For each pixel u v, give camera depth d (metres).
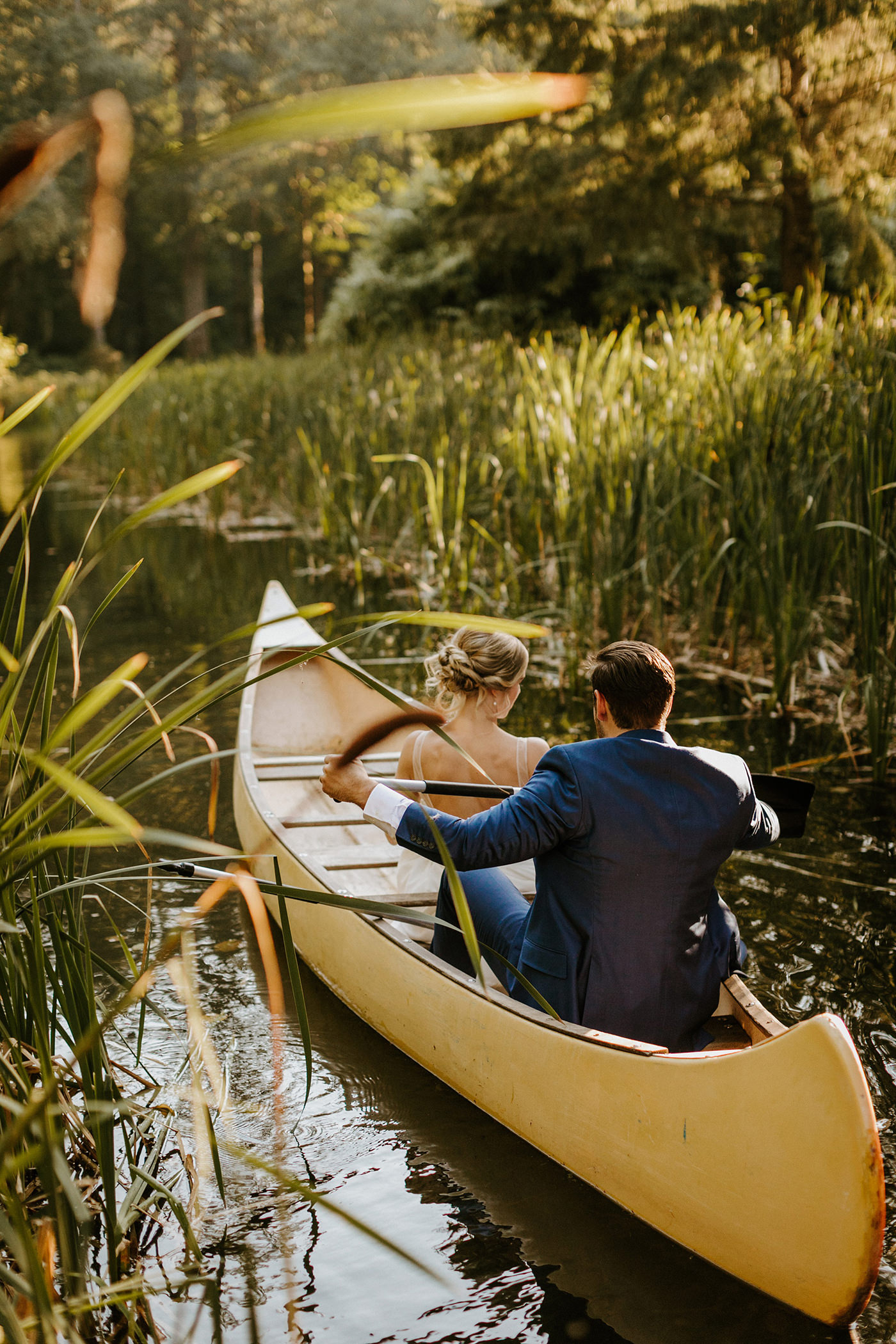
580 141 12.55
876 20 10.15
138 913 3.39
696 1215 2.00
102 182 0.73
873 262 12.09
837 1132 1.79
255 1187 2.20
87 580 8.58
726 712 5.08
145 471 13.00
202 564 9.14
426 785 2.55
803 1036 1.84
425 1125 2.42
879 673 4.65
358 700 4.79
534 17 11.89
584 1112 2.20
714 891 2.45
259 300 37.53
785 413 5.59
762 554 5.45
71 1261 1.71
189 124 28.73
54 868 3.16
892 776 4.31
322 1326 1.85
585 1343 1.82
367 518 8.13
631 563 6.21
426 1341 1.82
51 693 1.87
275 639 5.08
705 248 14.08
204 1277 1.94
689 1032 2.33
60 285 38.09
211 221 34.53
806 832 3.81
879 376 5.26
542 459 6.98
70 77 24.94
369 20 28.97
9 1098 1.76
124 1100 2.04
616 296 17.58
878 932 3.12
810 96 11.29
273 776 4.28
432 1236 2.07
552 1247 2.04
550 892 2.33
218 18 29.08
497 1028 2.38
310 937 3.11
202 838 3.90
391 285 20.03
